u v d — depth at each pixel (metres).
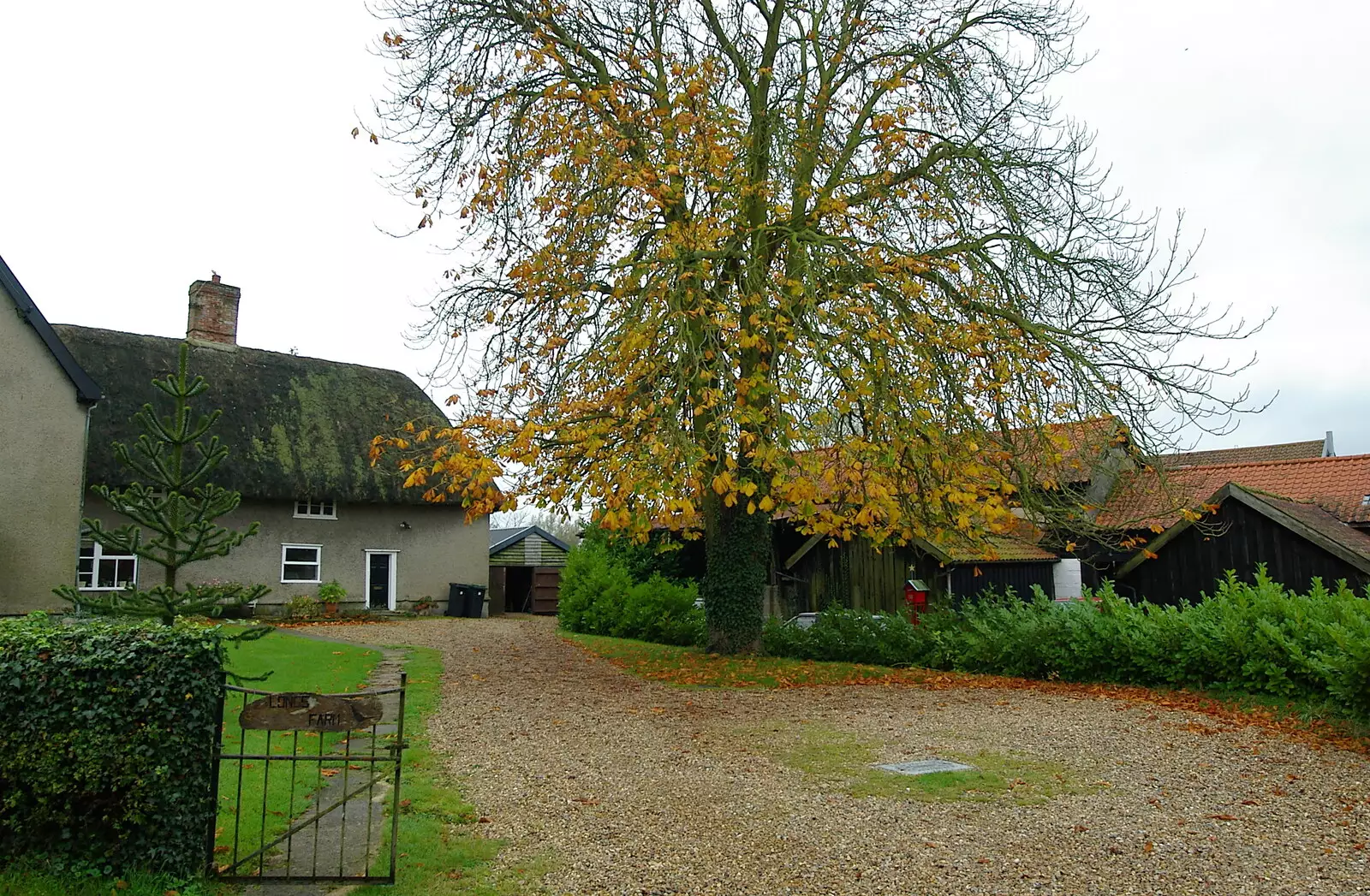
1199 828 6.24
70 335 23.41
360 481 25.75
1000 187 13.49
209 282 27.36
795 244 12.24
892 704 11.15
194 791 4.95
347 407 27.39
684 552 25.28
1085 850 5.81
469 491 11.45
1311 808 6.70
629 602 20.97
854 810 6.59
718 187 12.21
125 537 6.73
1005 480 12.23
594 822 6.30
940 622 15.08
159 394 23.53
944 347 12.03
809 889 5.17
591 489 11.32
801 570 21.64
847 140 14.84
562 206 13.41
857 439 10.82
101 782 4.75
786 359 11.62
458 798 6.82
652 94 13.98
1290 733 9.16
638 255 13.51
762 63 15.20
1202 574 15.16
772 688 12.65
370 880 5.07
